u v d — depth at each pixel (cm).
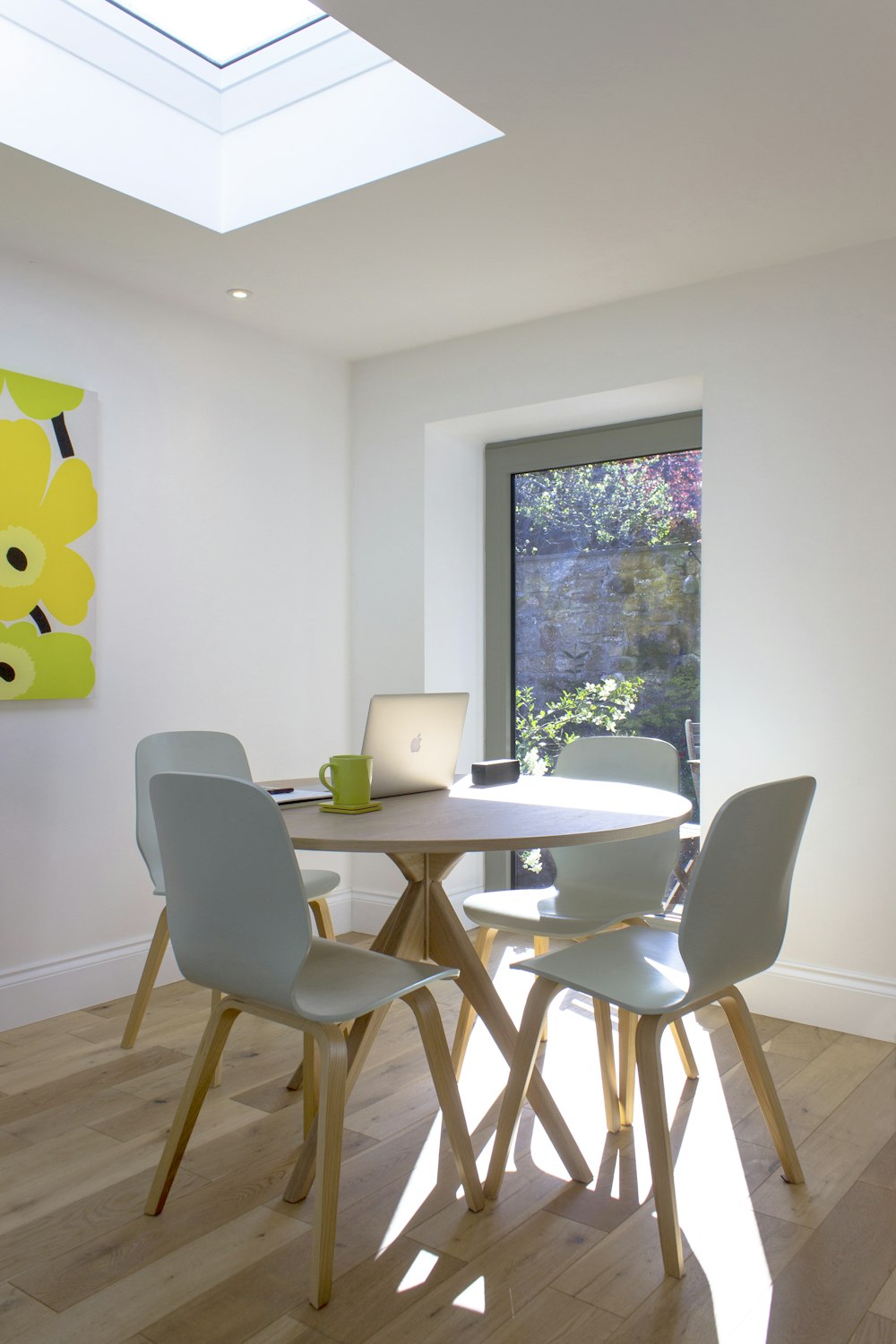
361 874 434
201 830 183
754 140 247
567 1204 207
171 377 359
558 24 202
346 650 432
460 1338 165
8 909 312
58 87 260
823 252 315
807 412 319
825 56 213
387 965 208
